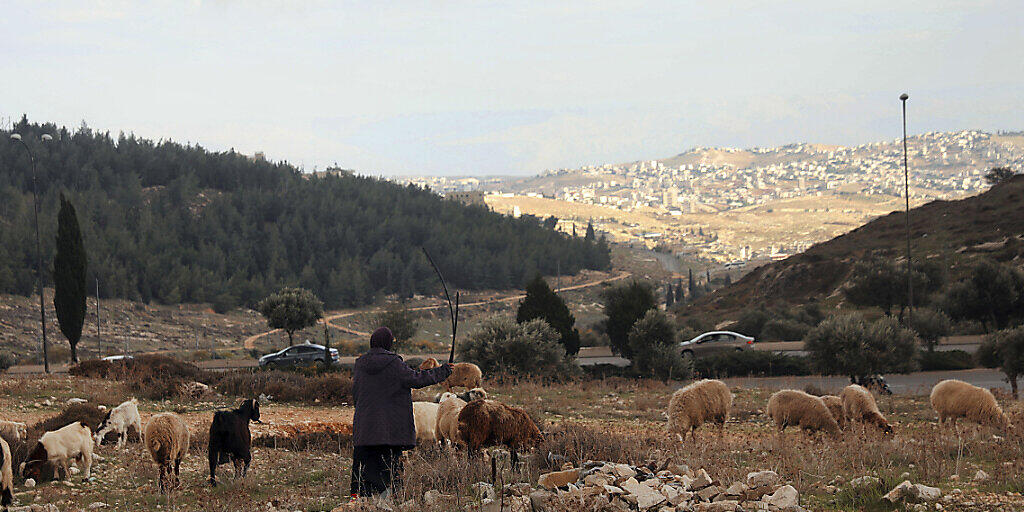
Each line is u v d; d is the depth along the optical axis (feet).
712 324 247.91
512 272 590.96
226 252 505.66
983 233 247.50
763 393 87.40
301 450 49.88
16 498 33.24
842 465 32.94
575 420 69.67
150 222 506.48
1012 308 163.84
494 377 103.60
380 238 579.89
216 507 29.58
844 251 274.77
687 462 32.37
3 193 477.77
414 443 26.37
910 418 67.00
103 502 32.30
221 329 380.78
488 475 29.84
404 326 219.00
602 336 225.15
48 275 388.98
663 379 113.50
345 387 83.61
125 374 90.79
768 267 294.25
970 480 28.40
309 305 175.22
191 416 68.95
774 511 23.21
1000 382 102.42
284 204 591.37
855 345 94.48
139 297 407.23
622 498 23.97
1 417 63.46
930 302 184.65
